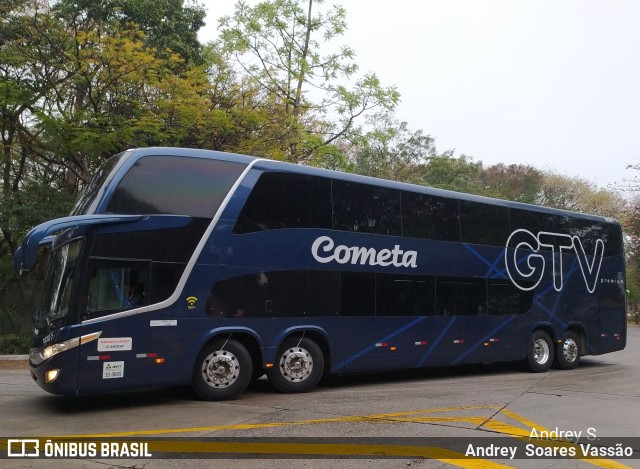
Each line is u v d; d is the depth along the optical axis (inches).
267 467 227.6
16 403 366.3
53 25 674.2
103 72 649.6
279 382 406.9
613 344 653.9
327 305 427.2
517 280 567.2
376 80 812.0
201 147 729.6
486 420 320.2
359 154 1476.4
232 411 339.6
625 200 1576.0
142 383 346.3
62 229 350.3
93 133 618.2
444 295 501.7
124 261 349.4
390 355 458.0
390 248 468.1
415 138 1764.3
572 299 618.5
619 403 386.3
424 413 338.0
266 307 398.0
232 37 785.6
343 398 394.0
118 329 341.1
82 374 327.6
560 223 620.1
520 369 596.4
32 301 761.6
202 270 374.3
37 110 647.1
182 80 697.6
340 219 442.3
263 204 406.6
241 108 741.9
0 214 729.6
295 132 770.2
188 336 364.2
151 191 367.2
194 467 227.0
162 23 860.0
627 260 1485.0
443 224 511.5
